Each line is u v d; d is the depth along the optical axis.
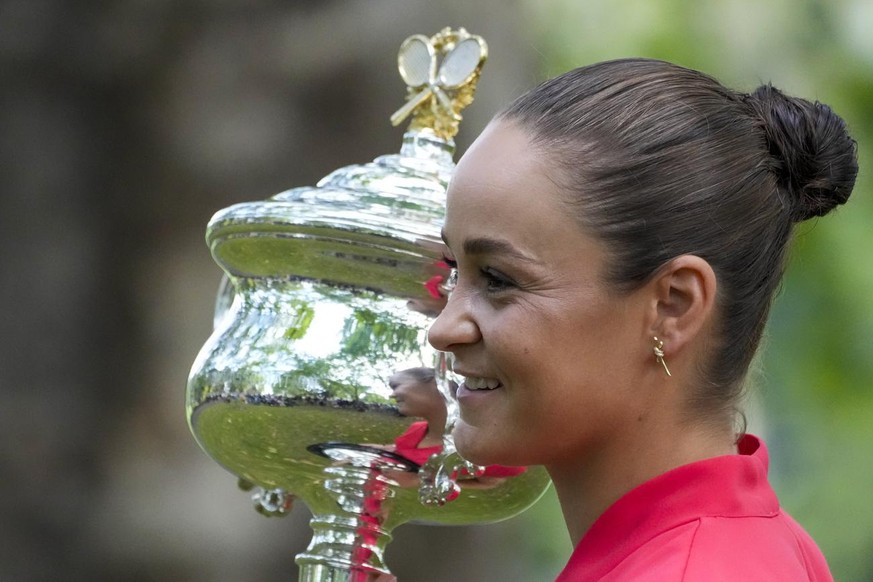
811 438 22.95
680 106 5.68
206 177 14.60
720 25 21.86
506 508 6.58
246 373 6.30
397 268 6.23
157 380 14.55
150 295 14.63
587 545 5.68
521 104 5.72
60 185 14.59
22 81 14.55
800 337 21.59
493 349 5.56
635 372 5.60
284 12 14.63
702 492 5.56
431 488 6.19
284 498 7.15
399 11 14.62
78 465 14.36
